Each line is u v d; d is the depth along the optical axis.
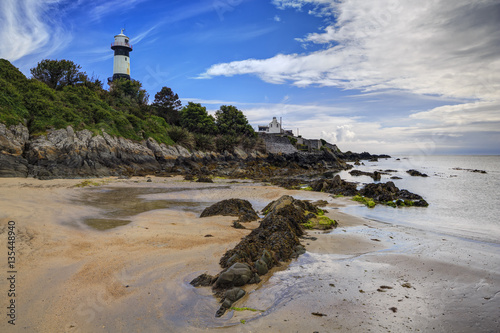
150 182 28.94
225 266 7.52
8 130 27.44
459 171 56.94
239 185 29.47
